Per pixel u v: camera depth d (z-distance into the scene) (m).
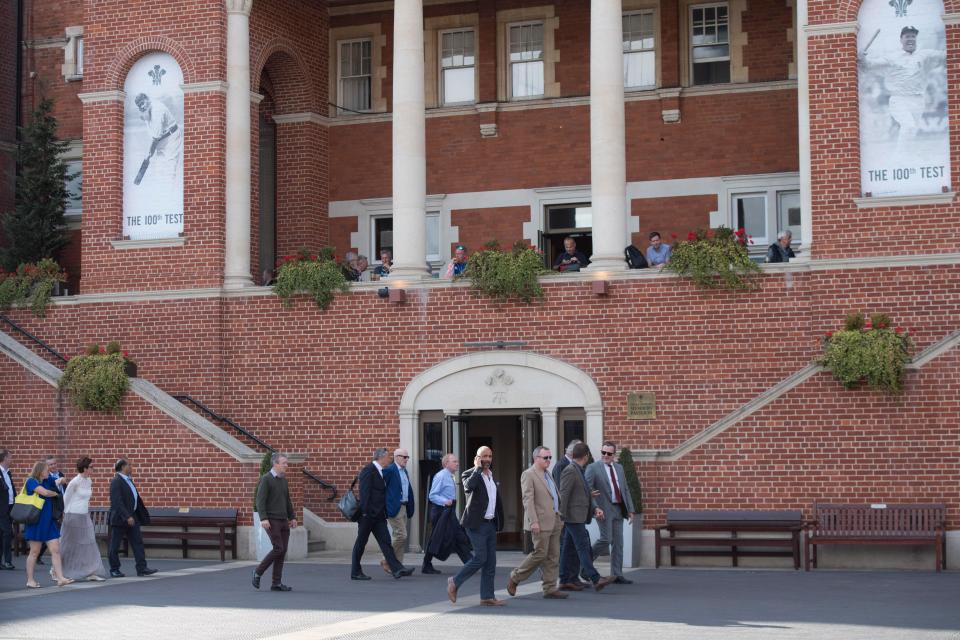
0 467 26.58
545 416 29.80
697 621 17.44
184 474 30.31
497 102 36.00
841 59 28.14
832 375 26.44
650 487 27.20
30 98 40.66
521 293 29.94
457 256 32.06
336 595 21.36
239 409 31.95
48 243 38.28
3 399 31.94
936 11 27.88
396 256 31.25
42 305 33.44
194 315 32.31
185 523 29.62
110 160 33.16
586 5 35.72
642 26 35.41
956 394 25.72
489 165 36.12
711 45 34.94
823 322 27.81
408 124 31.41
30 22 40.69
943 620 17.33
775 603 19.52
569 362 29.67
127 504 25.19
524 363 29.92
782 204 34.09
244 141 32.69
